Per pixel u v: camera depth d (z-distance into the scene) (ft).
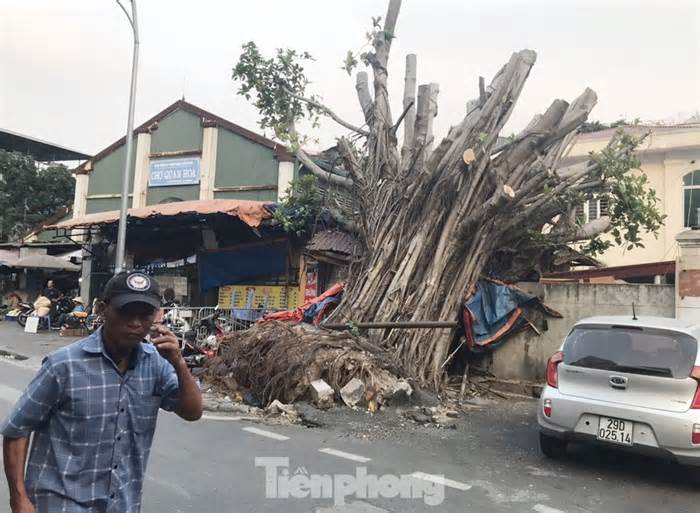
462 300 32.09
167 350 7.75
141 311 7.22
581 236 35.47
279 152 55.93
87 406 7.07
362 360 26.11
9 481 6.93
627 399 16.99
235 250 51.19
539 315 31.96
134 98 48.19
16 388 27.25
